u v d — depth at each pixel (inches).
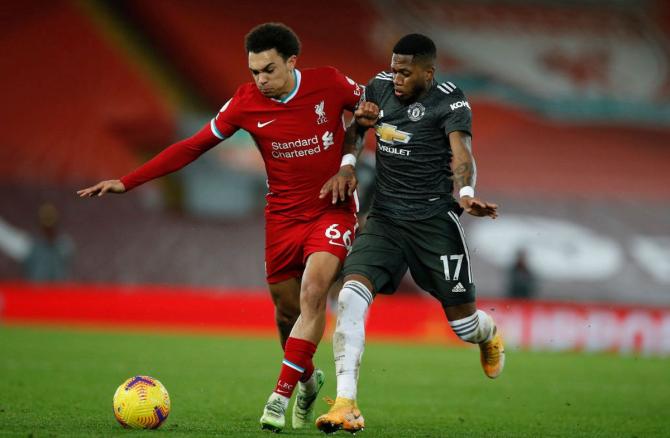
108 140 3299.7
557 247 3240.7
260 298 2549.2
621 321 2343.8
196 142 851.4
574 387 1418.6
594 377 1603.1
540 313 2361.0
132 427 791.1
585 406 1170.0
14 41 3472.0
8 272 2977.4
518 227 3280.0
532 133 3708.2
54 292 2529.5
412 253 841.5
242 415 967.0
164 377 1379.2
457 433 876.0
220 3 3695.9
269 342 2201.0
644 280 3225.9
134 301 2564.0
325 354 1911.9
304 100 837.8
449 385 1403.8
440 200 834.2
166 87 3444.9
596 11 4042.8
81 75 3432.6
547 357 2069.4
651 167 3646.7
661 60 3964.1
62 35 3506.4
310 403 877.2
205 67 3501.5
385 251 829.2
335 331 796.0
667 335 2320.4
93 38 3511.3
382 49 3767.2
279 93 829.8
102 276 2997.0
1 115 3287.4
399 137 825.5
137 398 788.6
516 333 2354.8
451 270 836.0
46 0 3570.4
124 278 3006.9
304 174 850.8
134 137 3336.6
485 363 956.0
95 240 3053.6
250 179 3221.0
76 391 1147.3
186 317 2566.4
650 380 1572.3
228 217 3193.9
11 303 2514.8
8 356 1617.9
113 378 1325.0
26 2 3560.5
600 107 3836.1
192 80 3479.3
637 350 2330.2
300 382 860.6
